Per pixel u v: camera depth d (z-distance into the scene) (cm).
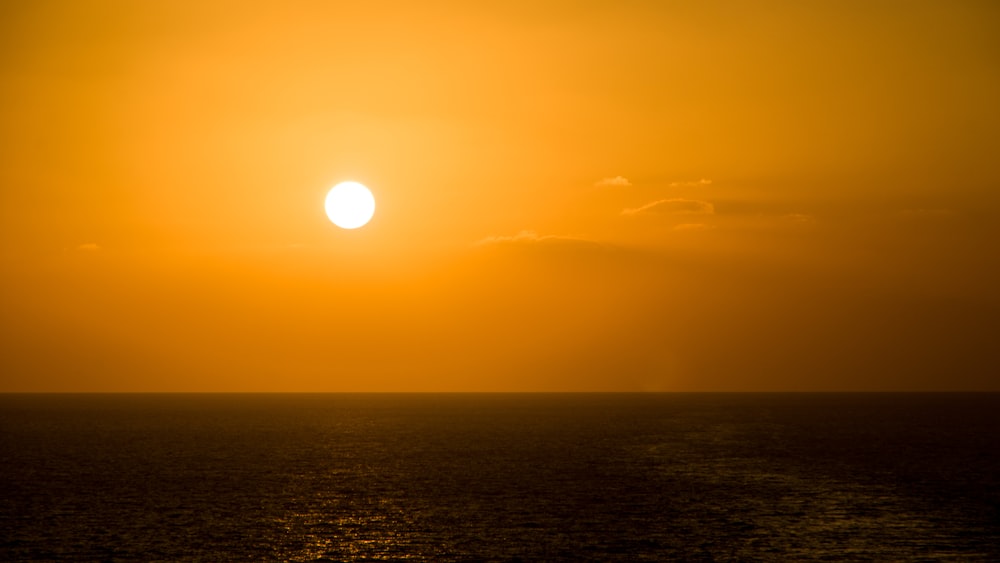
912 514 10306
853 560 8056
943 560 8050
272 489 12331
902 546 8600
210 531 9269
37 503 10975
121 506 10788
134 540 8812
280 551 8388
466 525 9619
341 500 11331
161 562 7944
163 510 10519
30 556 8125
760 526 9562
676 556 8181
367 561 8038
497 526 9562
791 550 8431
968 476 13925
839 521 9862
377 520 9906
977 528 9469
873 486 12725
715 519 9981
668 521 9850
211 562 7950
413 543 8731
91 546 8538
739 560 8044
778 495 11812
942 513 10388
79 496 11581
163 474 14050
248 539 8894
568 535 9106
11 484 12738
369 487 12575
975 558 8131
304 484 12875
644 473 14275
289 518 10019
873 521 9856
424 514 10300
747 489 12388
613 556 8206
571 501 11281
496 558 8125
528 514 10300
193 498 11456
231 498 11481
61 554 8206
